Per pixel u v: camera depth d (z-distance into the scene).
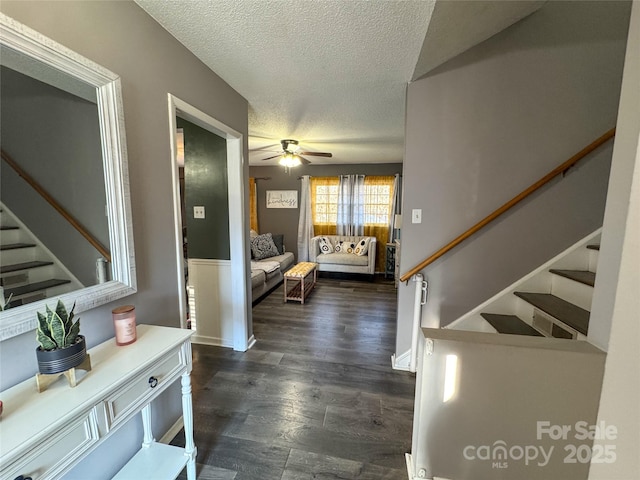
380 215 5.78
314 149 4.48
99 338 1.20
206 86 1.91
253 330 3.09
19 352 0.92
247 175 2.60
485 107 2.08
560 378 1.12
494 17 1.72
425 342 1.21
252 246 5.02
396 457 1.51
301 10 1.38
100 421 0.89
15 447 0.68
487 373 1.18
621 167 0.99
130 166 1.32
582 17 1.91
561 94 1.99
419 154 2.19
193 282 2.71
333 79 2.12
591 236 2.02
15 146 0.97
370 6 1.36
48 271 1.05
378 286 4.94
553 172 1.97
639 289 0.93
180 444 1.61
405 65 1.91
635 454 0.93
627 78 0.97
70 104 1.09
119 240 1.25
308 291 4.53
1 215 0.94
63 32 1.02
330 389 2.07
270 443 1.59
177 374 1.23
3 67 0.93
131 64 1.31
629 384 0.96
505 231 2.15
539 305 1.82
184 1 1.32
